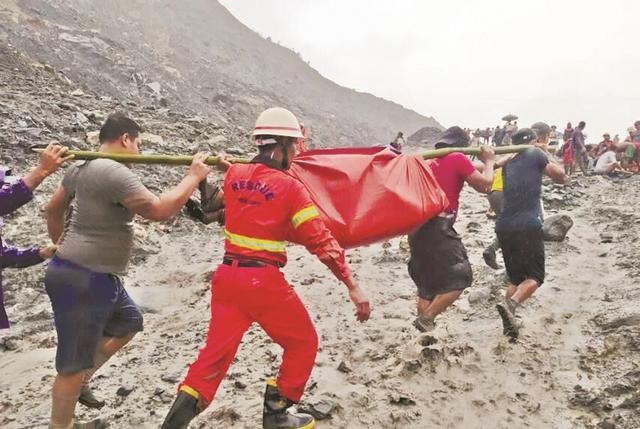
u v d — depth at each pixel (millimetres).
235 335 3068
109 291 3141
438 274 4391
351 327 5180
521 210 4867
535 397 4168
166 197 3092
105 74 39594
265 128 3174
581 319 5324
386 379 4305
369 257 7156
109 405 4121
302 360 3191
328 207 3619
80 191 3115
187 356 4836
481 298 5688
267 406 3311
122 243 3178
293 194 3076
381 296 5918
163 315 5750
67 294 3062
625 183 13406
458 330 5121
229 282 3039
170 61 67875
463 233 8359
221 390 4242
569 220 7168
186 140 12953
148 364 4719
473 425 3867
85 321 3068
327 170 3691
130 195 3041
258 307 3055
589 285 6109
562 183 5082
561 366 4551
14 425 3941
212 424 3807
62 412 3117
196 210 3561
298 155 3793
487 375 4398
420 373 4371
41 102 12391
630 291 5730
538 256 4875
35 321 5672
